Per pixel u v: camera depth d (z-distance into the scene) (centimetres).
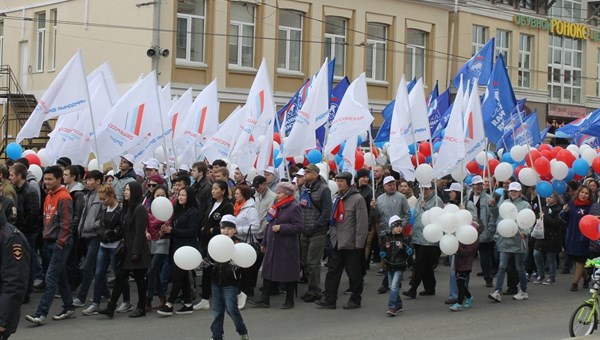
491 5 3769
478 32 3744
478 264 1811
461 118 1401
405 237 1223
